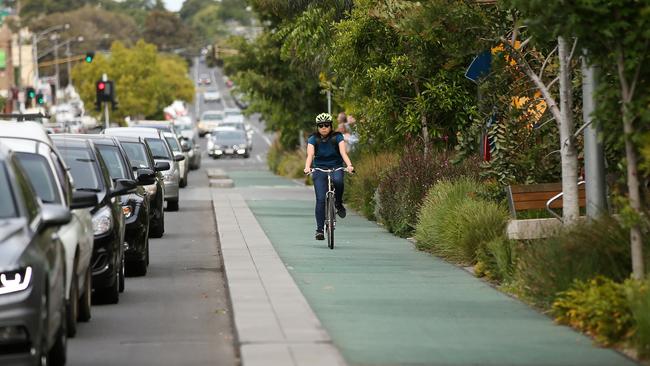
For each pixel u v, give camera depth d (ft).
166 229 203.82
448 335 87.76
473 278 122.21
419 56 188.24
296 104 386.32
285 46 238.68
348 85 210.79
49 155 96.48
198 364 81.05
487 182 145.18
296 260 140.05
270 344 81.76
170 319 102.12
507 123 140.67
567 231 105.50
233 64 388.98
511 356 79.77
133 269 135.13
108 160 148.77
